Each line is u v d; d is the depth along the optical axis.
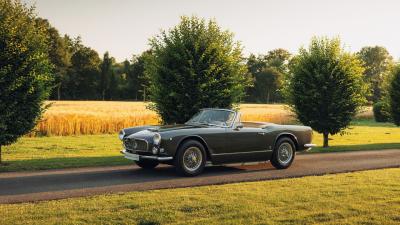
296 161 13.11
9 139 11.38
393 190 8.03
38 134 22.06
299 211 6.41
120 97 104.81
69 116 23.28
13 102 11.12
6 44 11.07
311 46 19.02
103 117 24.53
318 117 18.56
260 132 10.98
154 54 14.90
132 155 10.07
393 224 5.86
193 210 6.36
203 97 14.12
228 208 6.49
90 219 5.78
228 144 10.42
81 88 103.88
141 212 6.17
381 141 22.52
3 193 7.58
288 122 34.41
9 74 11.01
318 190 7.96
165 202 6.80
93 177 9.53
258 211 6.35
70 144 18.39
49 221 5.64
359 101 18.48
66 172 10.27
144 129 10.80
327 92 18.33
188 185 8.49
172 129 9.98
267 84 114.94
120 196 7.23
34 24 11.77
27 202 6.78
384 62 123.19
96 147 17.48
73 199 6.98
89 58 106.69
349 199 7.22
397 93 25.17
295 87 19.09
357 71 18.47
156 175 9.96
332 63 18.50
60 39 96.38
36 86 11.50
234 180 9.20
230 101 14.80
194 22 14.99
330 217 6.12
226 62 14.72
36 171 10.40
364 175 9.88
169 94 14.12
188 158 9.84
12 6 11.49
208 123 10.80
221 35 15.09
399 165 11.98
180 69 14.49
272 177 9.70
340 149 17.05
